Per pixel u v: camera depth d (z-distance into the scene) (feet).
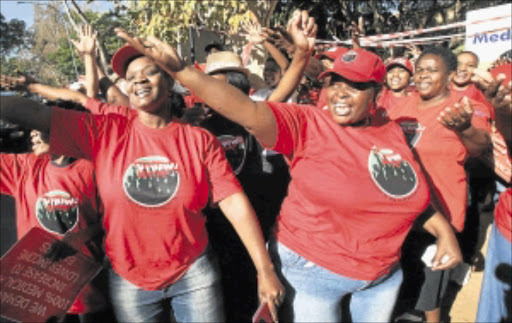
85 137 6.14
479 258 14.66
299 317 7.01
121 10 29.45
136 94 6.44
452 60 9.50
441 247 7.67
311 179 6.63
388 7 50.85
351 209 6.46
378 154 6.67
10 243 8.32
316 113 6.89
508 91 6.27
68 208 7.18
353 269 6.64
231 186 6.76
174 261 6.66
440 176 9.41
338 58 6.88
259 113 6.14
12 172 7.23
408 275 11.30
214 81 5.85
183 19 26.04
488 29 27.61
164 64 5.57
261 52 27.73
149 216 6.35
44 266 6.21
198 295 6.95
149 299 6.81
